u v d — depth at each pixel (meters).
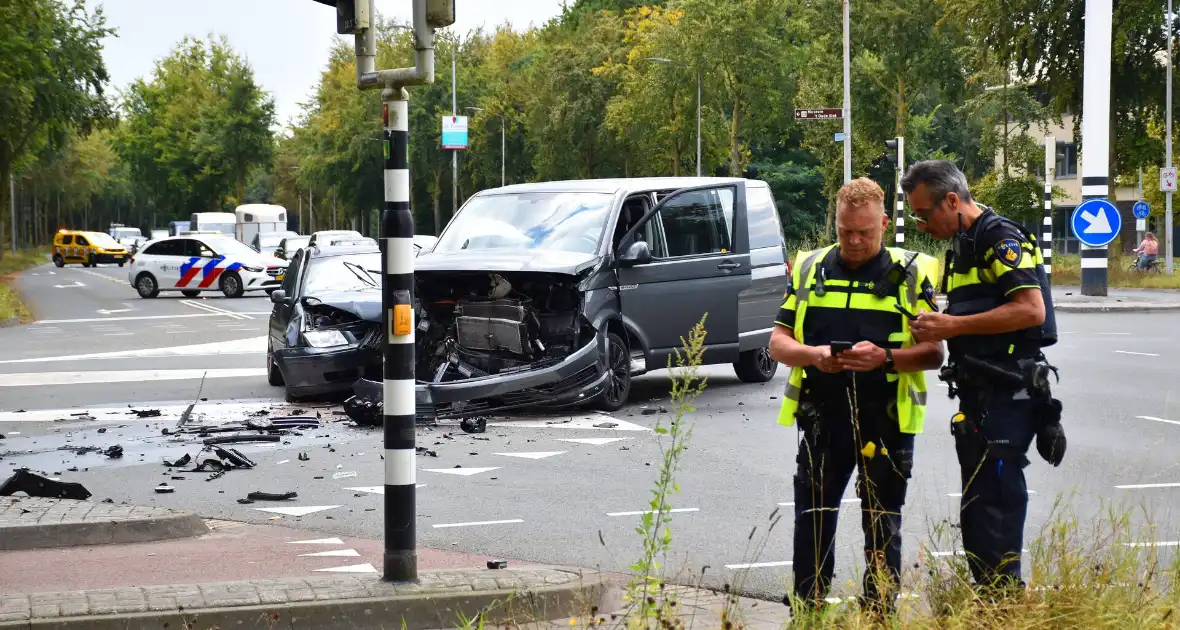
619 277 11.91
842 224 4.45
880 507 4.51
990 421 4.56
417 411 11.12
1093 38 25.92
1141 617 4.27
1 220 53.31
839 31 46.78
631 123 58.19
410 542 5.28
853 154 48.47
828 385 4.52
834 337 4.49
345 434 10.82
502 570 5.51
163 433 10.91
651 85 54.06
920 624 4.23
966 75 48.00
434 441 10.27
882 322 4.46
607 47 63.16
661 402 12.51
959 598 4.43
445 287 12.02
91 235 72.31
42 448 10.27
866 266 4.52
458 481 8.59
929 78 46.47
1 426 11.54
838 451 4.57
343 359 12.46
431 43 5.12
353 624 4.91
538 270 11.22
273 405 12.74
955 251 4.62
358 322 12.70
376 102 81.69
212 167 97.69
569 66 63.62
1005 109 47.59
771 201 13.89
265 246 47.78
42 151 60.00
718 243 12.99
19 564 6.17
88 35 49.41
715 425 11.01
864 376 4.45
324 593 5.04
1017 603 4.32
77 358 18.20
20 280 51.19
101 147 112.50
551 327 11.71
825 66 48.16
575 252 11.80
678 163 57.50
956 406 11.88
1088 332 19.59
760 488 8.24
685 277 12.53
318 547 6.64
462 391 11.09
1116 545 4.97
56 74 47.47
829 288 4.52
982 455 4.57
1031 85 39.03
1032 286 4.46
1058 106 37.19
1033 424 4.57
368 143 81.56
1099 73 25.94
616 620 4.97
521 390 11.20
